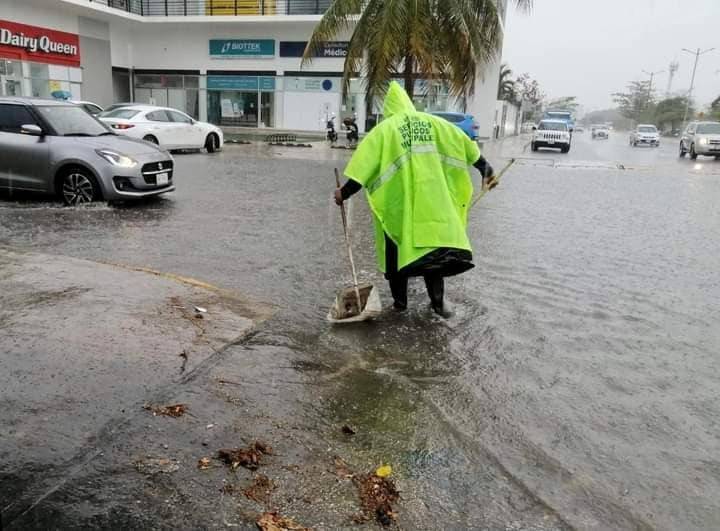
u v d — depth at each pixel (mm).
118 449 2777
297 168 15992
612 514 2594
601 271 6602
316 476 2703
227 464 2734
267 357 3902
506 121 52375
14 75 26406
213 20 32625
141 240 7133
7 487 2498
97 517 2359
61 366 3500
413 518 2480
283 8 32750
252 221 8547
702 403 3652
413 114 4523
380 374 3811
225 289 5340
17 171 9172
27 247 6621
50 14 27938
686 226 9617
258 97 35000
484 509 2570
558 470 2893
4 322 4070
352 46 18859
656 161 26125
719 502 2719
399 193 4422
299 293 5344
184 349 3867
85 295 4688
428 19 17234
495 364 4062
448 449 3014
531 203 11609
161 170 9469
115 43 34375
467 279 6047
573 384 3824
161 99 36031
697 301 5652
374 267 6344
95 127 9922
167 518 2371
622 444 3158
